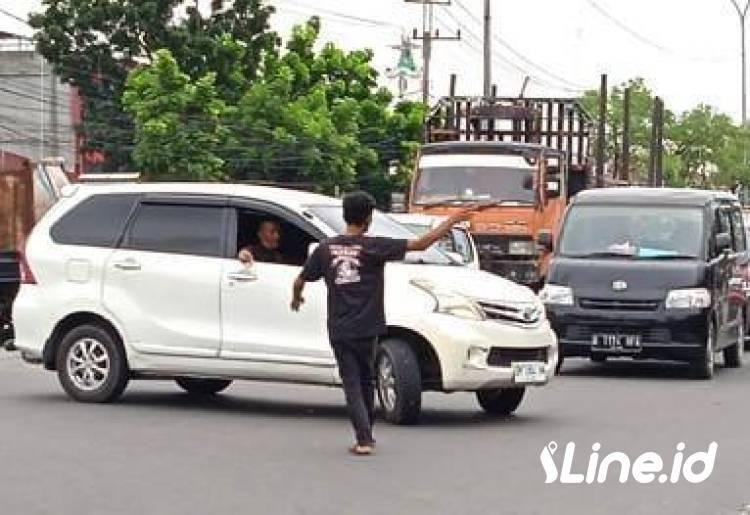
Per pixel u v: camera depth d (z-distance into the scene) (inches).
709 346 700.0
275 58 1802.4
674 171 2910.9
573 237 732.0
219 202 528.7
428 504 352.8
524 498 364.2
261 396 583.8
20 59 2265.0
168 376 533.6
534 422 509.4
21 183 889.5
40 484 373.4
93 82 1798.7
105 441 447.2
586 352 699.4
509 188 1058.7
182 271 524.4
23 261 558.9
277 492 365.7
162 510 341.1
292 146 1688.0
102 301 537.3
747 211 1023.0
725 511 356.5
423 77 2266.2
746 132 3088.1
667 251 714.8
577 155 1253.1
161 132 1592.0
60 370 547.2
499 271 1052.5
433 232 425.7
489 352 491.2
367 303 422.3
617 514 347.6
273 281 508.4
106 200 549.6
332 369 498.9
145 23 1756.9
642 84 3038.9
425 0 2258.9
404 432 477.7
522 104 1258.0
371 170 1847.9
